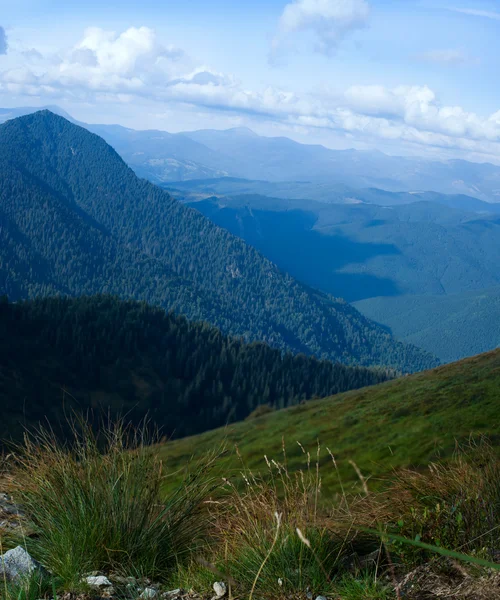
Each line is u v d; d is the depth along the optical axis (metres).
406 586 2.93
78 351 166.00
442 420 30.03
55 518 3.72
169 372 175.88
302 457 17.22
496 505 3.54
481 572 2.89
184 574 3.46
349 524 3.68
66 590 3.11
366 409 41.84
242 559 3.40
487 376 42.94
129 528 3.70
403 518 3.66
